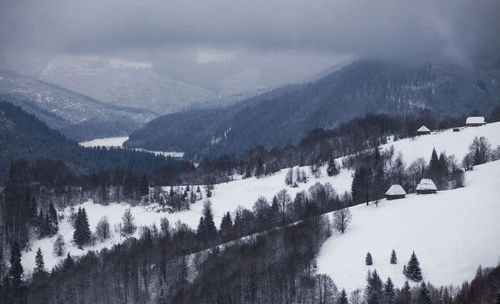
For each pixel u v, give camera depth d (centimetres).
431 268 19125
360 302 17800
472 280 17362
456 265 18912
